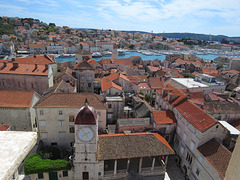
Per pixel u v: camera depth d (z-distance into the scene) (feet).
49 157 141.90
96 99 174.29
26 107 168.14
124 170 136.26
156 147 139.33
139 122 175.94
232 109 176.55
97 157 127.85
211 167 118.21
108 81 246.06
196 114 149.38
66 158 157.48
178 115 166.30
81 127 119.75
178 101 177.68
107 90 215.31
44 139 165.37
